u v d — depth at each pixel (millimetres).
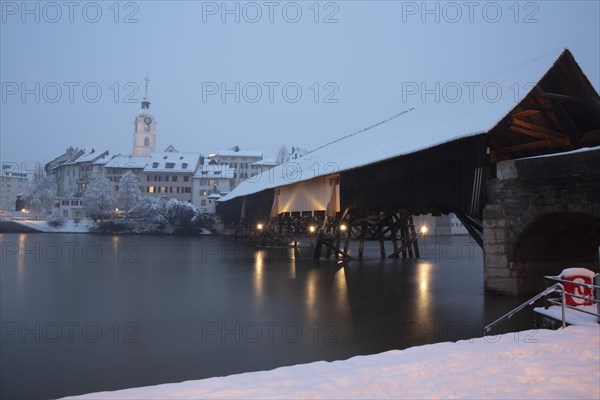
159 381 7812
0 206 117375
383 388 4766
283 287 18844
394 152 21391
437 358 5812
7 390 7449
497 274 15367
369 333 10930
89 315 13422
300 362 8773
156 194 88312
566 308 9062
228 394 4516
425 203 19281
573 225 14930
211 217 76500
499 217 15273
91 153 108688
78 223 76312
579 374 5238
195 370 8383
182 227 74000
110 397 4422
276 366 8547
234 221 60719
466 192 16750
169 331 11367
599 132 18250
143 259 32406
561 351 6191
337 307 14312
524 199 14570
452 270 25219
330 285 19297
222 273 23875
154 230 72500
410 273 23781
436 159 18656
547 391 4711
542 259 15766
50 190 90625
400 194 21281
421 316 12758
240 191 57938
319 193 30750
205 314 13391
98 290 18266
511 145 21656
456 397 4512
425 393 4609
